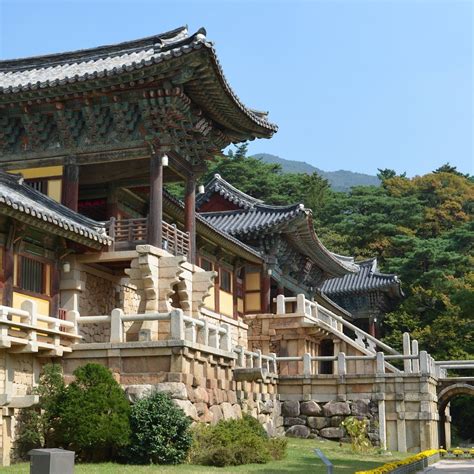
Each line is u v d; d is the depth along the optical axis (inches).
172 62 1111.0
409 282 3169.3
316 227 3791.8
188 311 1237.1
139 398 942.4
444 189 3890.3
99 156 1222.3
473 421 2682.1
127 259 1163.3
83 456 907.4
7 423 911.7
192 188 1327.5
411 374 1471.5
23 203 975.0
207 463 916.0
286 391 1526.8
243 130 1390.3
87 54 1364.4
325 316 1910.7
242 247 1780.3
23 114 1235.2
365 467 1019.3
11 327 915.4
